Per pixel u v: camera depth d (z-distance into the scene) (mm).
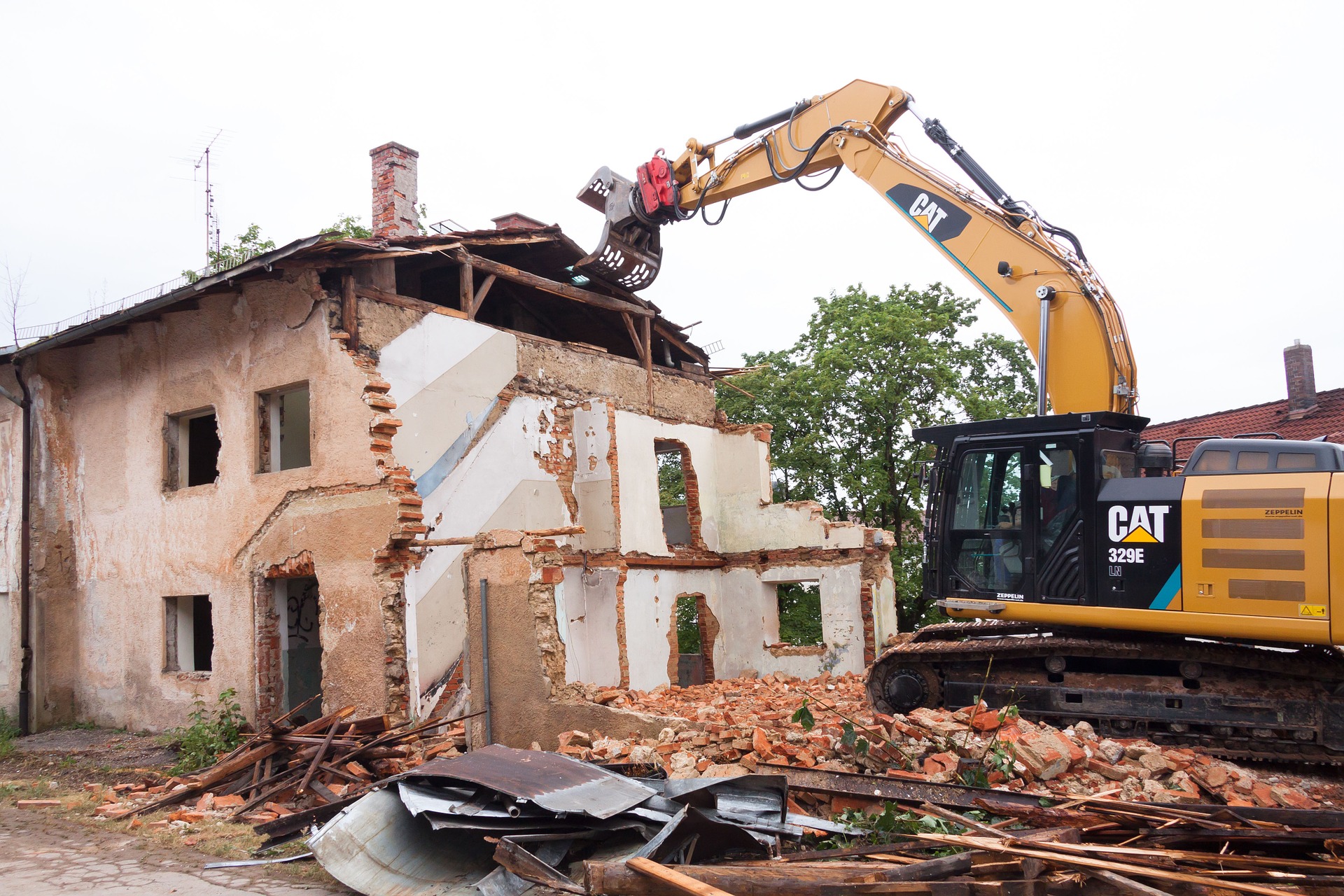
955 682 9859
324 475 11695
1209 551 8297
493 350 13500
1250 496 8180
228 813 8258
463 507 12586
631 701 10547
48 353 15086
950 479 9977
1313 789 7938
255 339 12570
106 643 14453
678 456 26922
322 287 11695
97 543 14719
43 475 15031
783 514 17141
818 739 7895
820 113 12586
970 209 10656
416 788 6051
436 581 11828
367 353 11648
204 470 16141
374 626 11094
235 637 12492
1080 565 8938
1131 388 9539
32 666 14492
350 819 5965
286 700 12453
